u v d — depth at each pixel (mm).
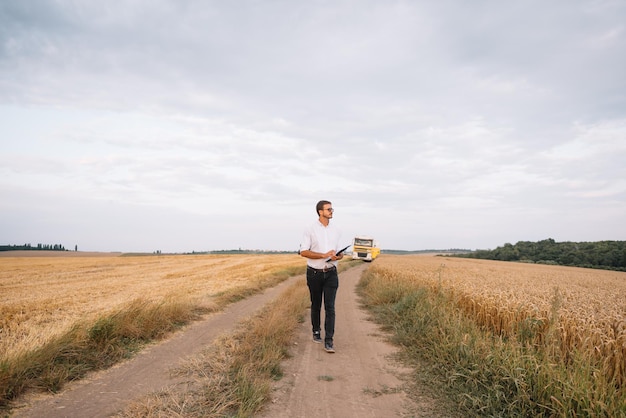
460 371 5102
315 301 7195
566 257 79688
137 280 19328
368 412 4102
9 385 3984
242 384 4336
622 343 5309
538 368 4578
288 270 24875
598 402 3561
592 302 10125
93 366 5117
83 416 3617
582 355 4875
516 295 10117
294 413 4000
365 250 51656
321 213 6863
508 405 4062
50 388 4242
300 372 5434
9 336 6629
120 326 6484
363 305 12789
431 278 15203
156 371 5039
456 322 7062
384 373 5496
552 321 6066
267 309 10164
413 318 8469
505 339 7438
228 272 24828
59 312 9617
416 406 4293
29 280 19500
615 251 73562
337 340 7590
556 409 3807
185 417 3605
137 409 3717
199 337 7047
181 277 21156
